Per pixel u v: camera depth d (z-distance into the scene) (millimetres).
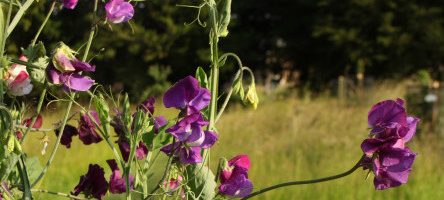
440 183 9070
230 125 14266
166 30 32188
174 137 1862
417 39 30531
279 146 11867
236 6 33219
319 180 1866
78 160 9414
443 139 11516
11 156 1854
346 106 16469
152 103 2027
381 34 30328
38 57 1845
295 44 32625
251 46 33719
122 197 2398
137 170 1925
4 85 1893
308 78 33219
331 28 30562
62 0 1988
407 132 1861
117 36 30359
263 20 34344
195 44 32188
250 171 9711
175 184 2062
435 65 30422
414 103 13875
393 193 8438
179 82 1862
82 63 1766
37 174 2146
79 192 2146
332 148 11500
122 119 1918
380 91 16438
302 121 13805
